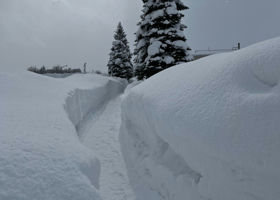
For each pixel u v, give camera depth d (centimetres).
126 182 333
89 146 490
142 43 1525
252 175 165
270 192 155
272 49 209
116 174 360
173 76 355
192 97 249
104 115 877
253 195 165
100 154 445
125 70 3234
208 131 198
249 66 216
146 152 350
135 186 316
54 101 473
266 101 177
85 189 164
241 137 174
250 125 173
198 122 212
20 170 163
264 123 167
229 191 180
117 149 470
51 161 182
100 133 594
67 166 181
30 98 453
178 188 241
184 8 1424
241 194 172
